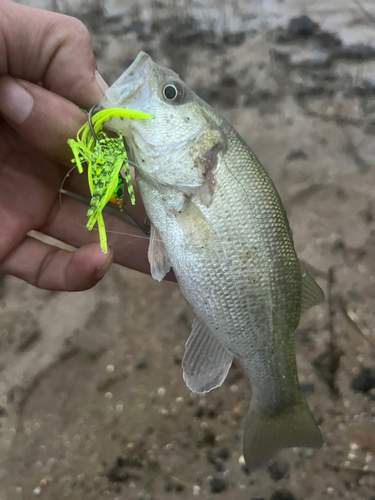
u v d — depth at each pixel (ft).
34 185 0.90
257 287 0.73
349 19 2.51
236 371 1.20
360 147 1.77
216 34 2.55
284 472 1.03
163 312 1.34
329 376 1.16
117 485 1.06
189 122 0.73
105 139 0.68
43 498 1.05
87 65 0.80
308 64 2.25
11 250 0.91
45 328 1.33
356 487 1.00
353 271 1.37
